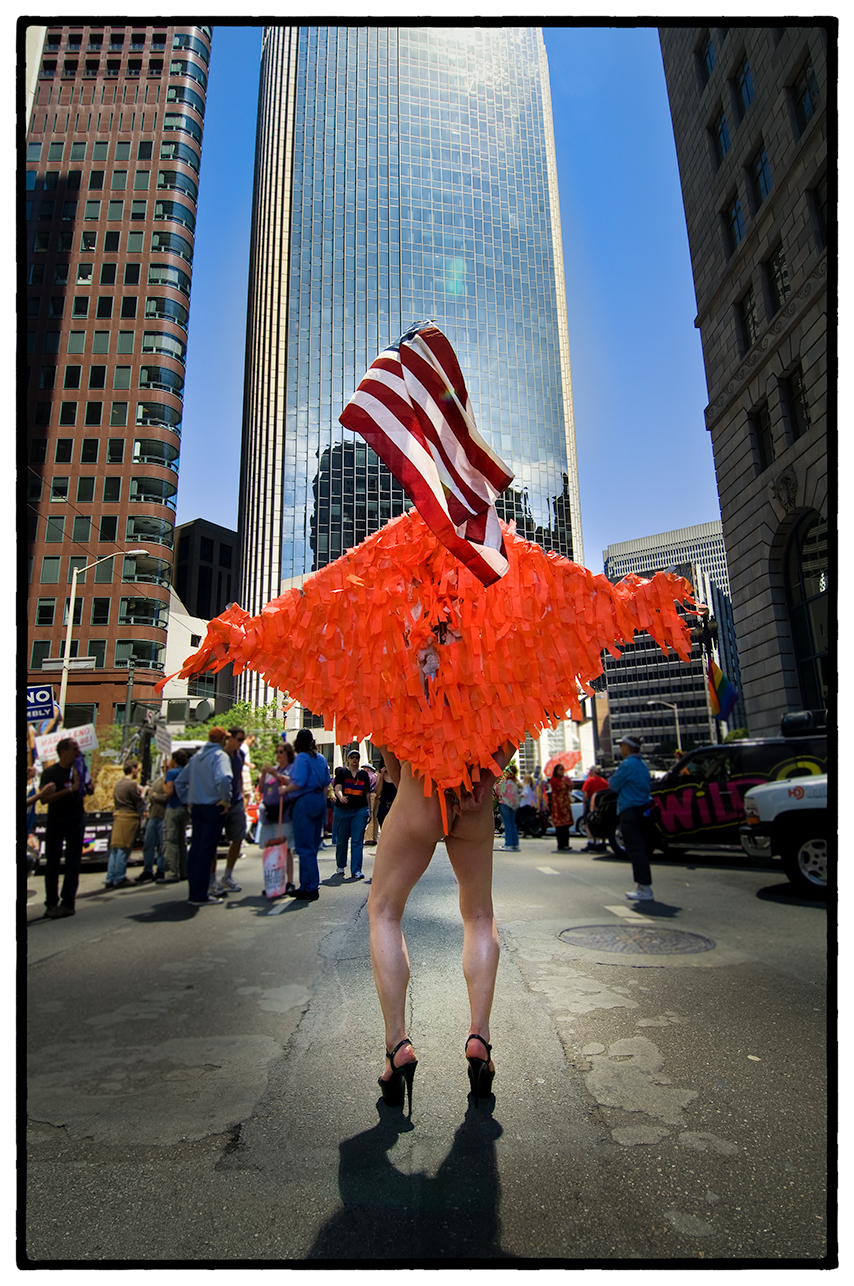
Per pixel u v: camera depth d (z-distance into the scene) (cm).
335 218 5238
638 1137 173
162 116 2369
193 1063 224
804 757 778
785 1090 195
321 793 555
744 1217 141
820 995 279
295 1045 238
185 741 1154
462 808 186
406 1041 188
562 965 332
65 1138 178
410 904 419
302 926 427
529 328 5288
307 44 5497
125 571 2155
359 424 175
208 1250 133
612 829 945
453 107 5488
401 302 5109
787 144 1022
